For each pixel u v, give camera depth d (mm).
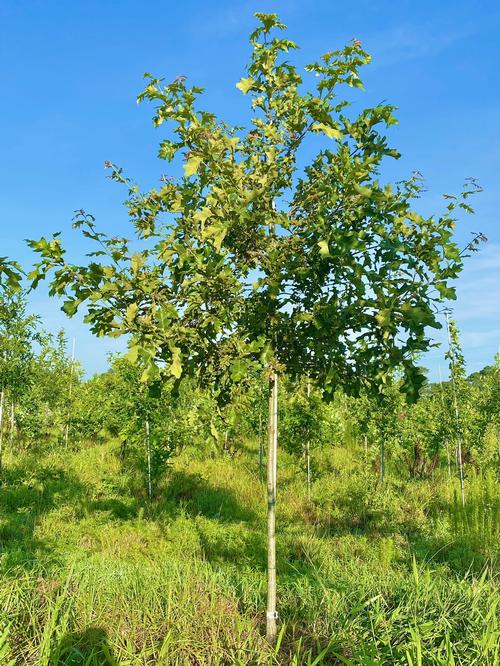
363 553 7316
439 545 8102
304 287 4086
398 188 4184
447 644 3557
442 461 15609
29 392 14789
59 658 3561
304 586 5160
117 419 11859
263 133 4246
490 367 13781
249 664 3666
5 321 10789
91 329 3762
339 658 3648
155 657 3682
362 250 3582
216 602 4500
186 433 10688
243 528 8656
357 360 4023
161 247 3930
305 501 10570
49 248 3520
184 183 4426
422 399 13461
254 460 14062
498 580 5211
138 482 11258
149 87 3896
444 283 3678
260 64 4199
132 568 5359
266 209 4152
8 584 4340
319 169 4180
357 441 15641
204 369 4105
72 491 10219
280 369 4074
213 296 3883
